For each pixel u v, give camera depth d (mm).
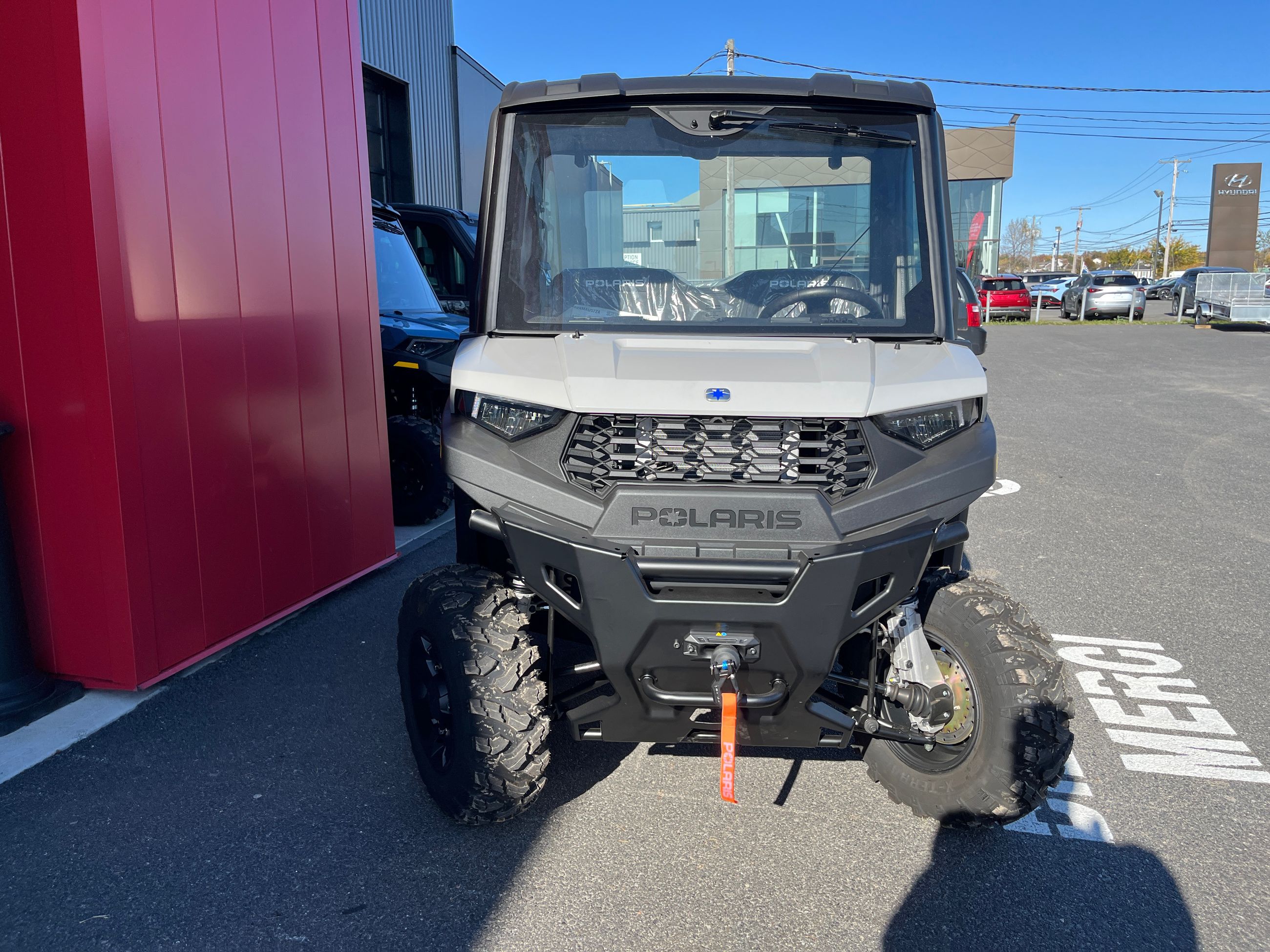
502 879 2873
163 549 4156
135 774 3475
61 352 3799
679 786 3434
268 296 4805
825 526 2619
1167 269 84875
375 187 16656
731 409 2691
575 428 2752
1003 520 7348
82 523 3951
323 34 5254
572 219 3307
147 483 4031
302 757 3611
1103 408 13133
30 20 3602
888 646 2928
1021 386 15523
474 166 20172
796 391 2746
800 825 3182
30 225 3729
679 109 3293
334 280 5371
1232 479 8766
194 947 2582
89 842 3061
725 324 3219
